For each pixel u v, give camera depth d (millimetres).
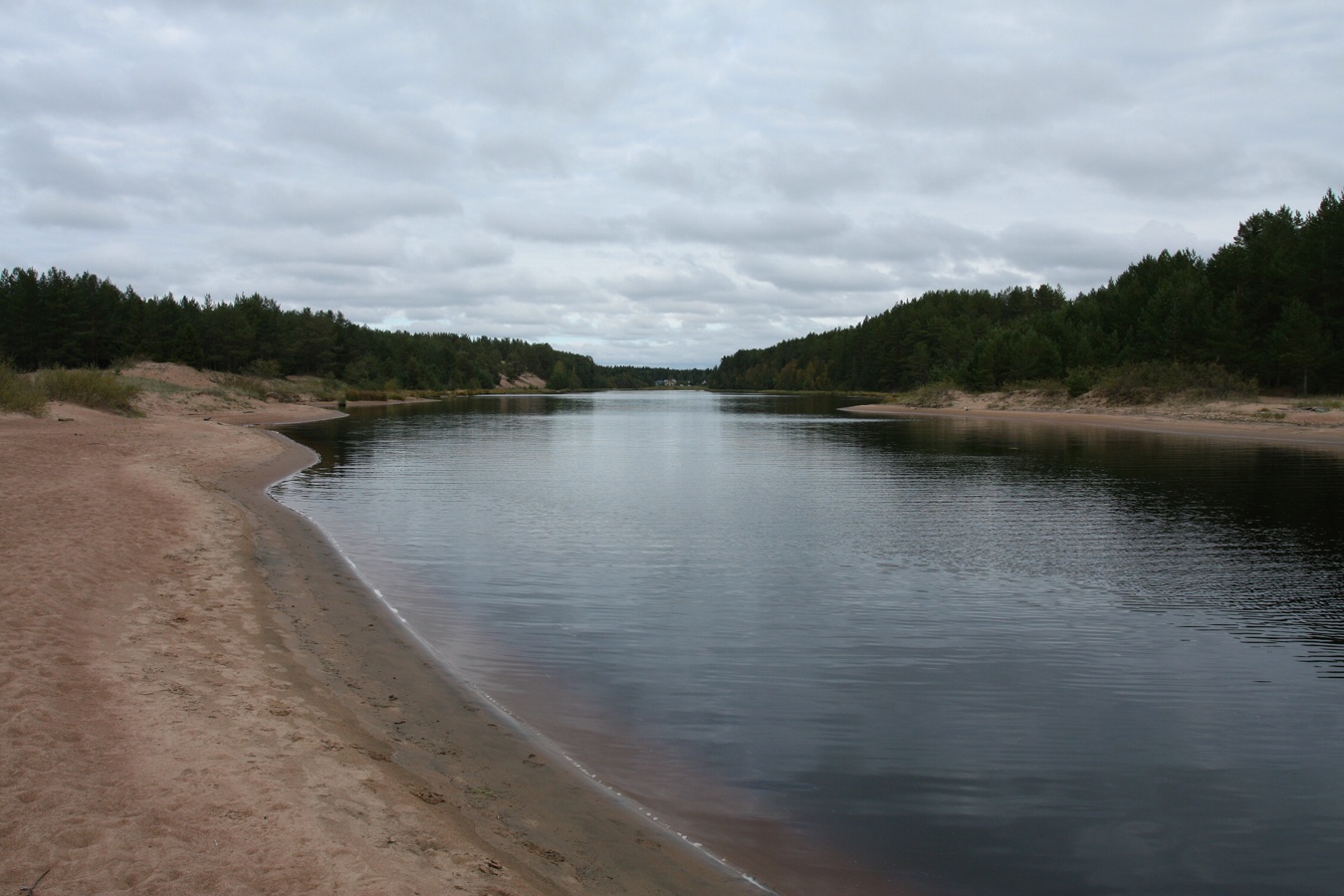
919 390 107250
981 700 8648
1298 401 56250
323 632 9750
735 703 8461
